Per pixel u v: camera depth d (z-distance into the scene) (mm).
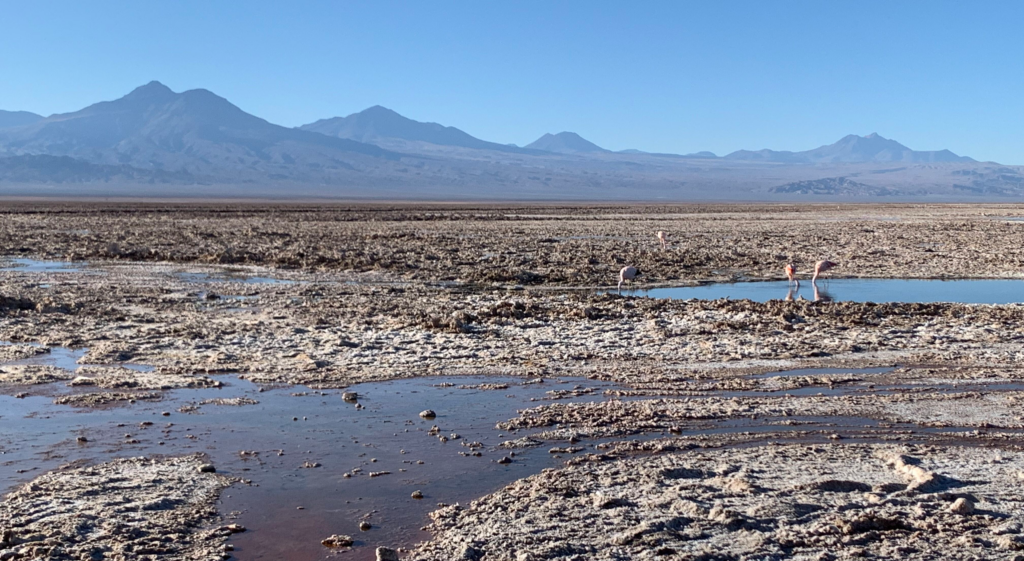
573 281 23875
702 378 12000
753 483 7668
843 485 7609
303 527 6875
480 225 54594
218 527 6824
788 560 6191
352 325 15625
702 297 21328
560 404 10523
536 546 6418
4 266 26469
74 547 6375
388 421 9773
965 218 71750
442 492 7645
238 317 16594
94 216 62031
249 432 9289
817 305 18625
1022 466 8266
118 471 7984
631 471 8047
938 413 10258
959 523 6820
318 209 86500
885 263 29625
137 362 12523
